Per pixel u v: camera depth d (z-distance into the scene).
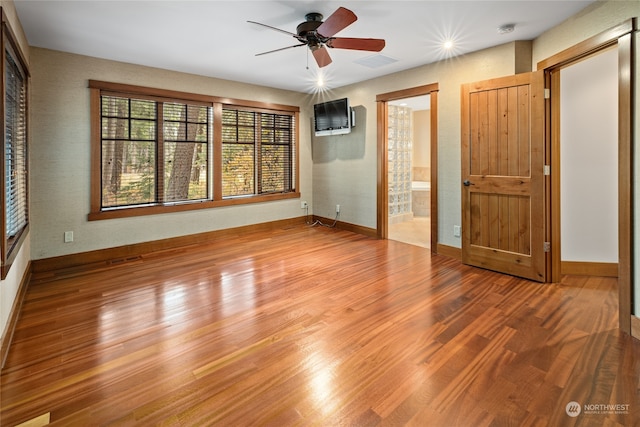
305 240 5.17
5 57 2.34
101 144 4.19
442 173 4.27
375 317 2.62
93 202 4.10
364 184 5.45
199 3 2.73
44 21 3.04
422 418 1.59
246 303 2.89
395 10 2.86
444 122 4.21
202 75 4.91
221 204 5.26
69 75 3.88
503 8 2.80
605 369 1.93
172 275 3.61
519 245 3.47
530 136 3.32
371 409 1.65
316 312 2.71
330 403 1.70
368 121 5.29
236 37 3.44
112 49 3.78
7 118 2.56
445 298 2.97
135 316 2.65
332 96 5.86
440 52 3.90
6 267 2.13
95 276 3.58
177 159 4.83
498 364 2.00
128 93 4.31
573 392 1.75
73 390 1.79
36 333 2.38
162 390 1.80
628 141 2.32
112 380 1.88
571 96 3.39
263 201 5.78
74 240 4.00
